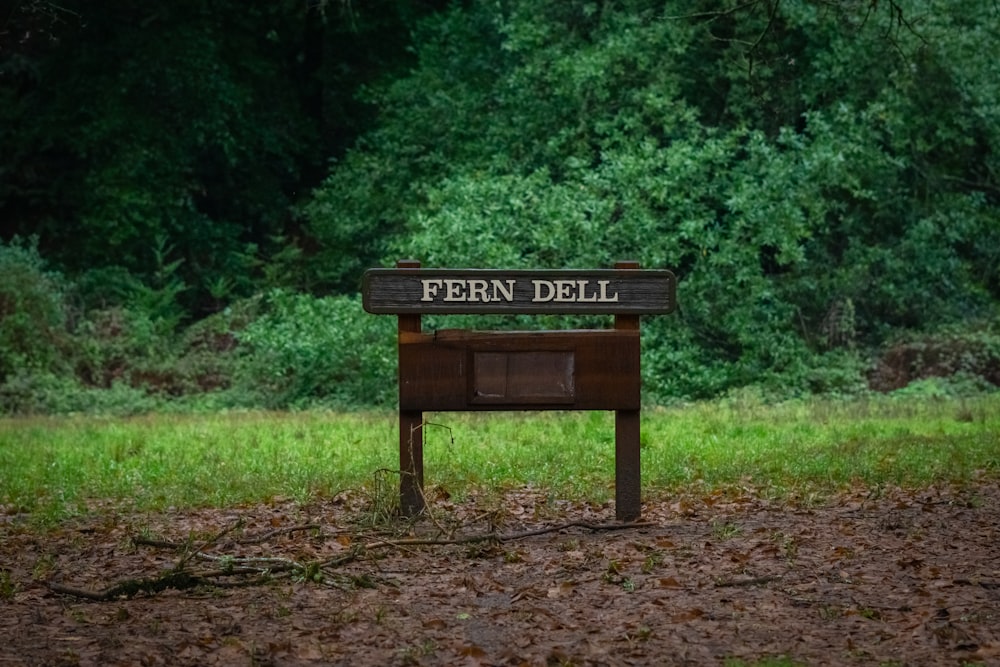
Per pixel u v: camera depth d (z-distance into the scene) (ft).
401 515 32.83
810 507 34.30
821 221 88.07
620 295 32.19
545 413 63.52
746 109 95.76
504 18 102.78
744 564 26.55
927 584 24.44
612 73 93.86
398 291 32.14
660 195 87.40
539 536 31.07
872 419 62.49
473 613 23.21
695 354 88.02
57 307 88.43
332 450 48.49
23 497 38.47
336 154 119.65
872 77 91.56
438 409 32.48
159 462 45.50
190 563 27.86
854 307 92.89
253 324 88.89
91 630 22.20
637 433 32.71
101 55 106.93
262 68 112.37
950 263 93.86
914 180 96.63
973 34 91.35
